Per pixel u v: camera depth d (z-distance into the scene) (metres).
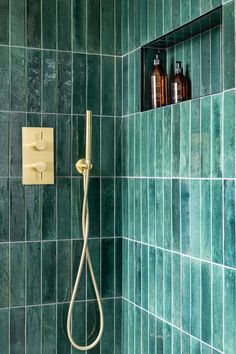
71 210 2.41
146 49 2.30
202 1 1.88
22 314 2.34
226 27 1.75
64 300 2.40
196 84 2.09
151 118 2.21
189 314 1.95
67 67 2.40
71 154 2.41
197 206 1.91
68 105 2.40
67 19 2.40
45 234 2.37
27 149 2.33
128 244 2.43
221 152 1.78
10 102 2.31
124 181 2.47
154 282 2.20
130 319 2.41
